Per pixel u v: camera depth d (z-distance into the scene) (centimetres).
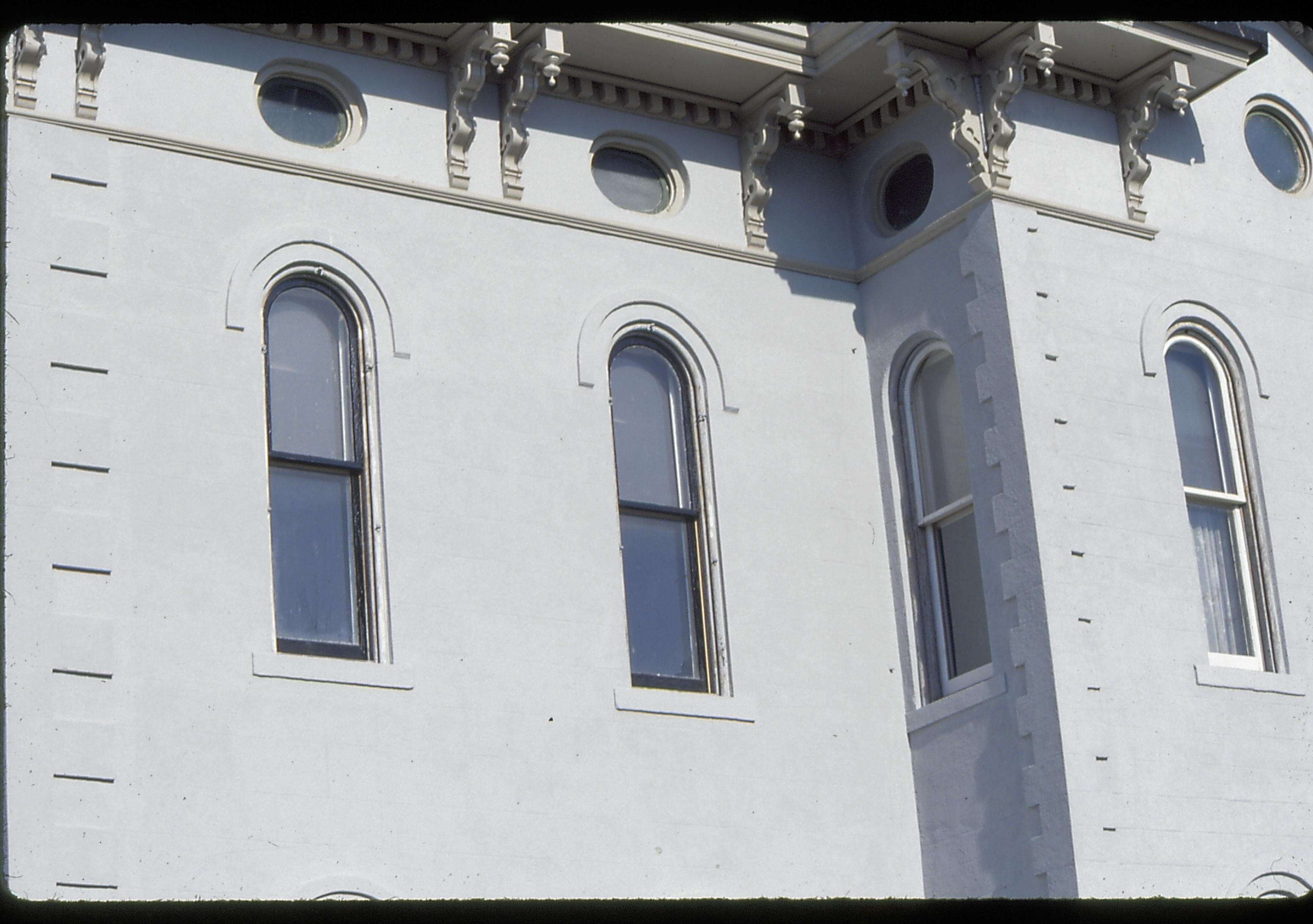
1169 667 1827
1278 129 2148
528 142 1841
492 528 1733
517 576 1731
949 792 1828
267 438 1675
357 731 1623
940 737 1844
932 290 1927
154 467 1608
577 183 1881
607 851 1697
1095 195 1959
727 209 1953
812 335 1953
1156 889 1742
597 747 1720
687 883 1723
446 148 1819
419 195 1789
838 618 1875
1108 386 1891
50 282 1606
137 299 1641
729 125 1972
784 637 1842
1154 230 1978
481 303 1791
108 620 1552
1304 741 1884
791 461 1902
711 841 1745
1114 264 1942
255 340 1680
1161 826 1767
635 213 1908
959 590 1889
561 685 1720
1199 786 1802
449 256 1788
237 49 1748
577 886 1675
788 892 1766
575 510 1777
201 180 1695
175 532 1602
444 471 1727
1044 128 1948
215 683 1580
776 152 1994
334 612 1670
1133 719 1788
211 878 1538
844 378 1958
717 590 1834
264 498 1644
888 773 1850
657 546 1836
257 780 1574
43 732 1508
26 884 1472
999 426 1842
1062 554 1803
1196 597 1866
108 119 1672
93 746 1521
